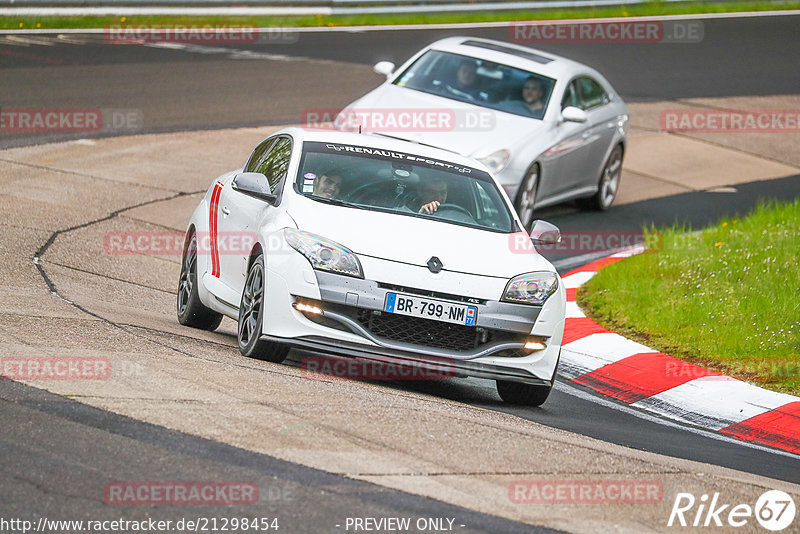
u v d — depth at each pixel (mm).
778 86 84688
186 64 75000
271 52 82000
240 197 29391
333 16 98250
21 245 36906
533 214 52562
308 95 68125
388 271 24828
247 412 20078
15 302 27516
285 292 24797
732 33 105062
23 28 82000
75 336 24484
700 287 38031
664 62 90250
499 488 17844
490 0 105938
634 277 40312
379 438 19656
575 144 49594
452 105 47219
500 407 26094
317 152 29047
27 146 52031
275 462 17609
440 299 24859
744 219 51469
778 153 68250
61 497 15438
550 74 50281
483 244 26609
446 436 20500
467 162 30844
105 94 63781
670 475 20141
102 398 19797
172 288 36375
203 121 60156
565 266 44375
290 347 25250
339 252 24891
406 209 27469
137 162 51875
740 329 34031
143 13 87812
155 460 17109
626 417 27453
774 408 28672
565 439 22188
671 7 113750
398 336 24859
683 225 51156
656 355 32531
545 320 25828
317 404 21375
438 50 51094
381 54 83375
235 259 27938
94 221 42406
